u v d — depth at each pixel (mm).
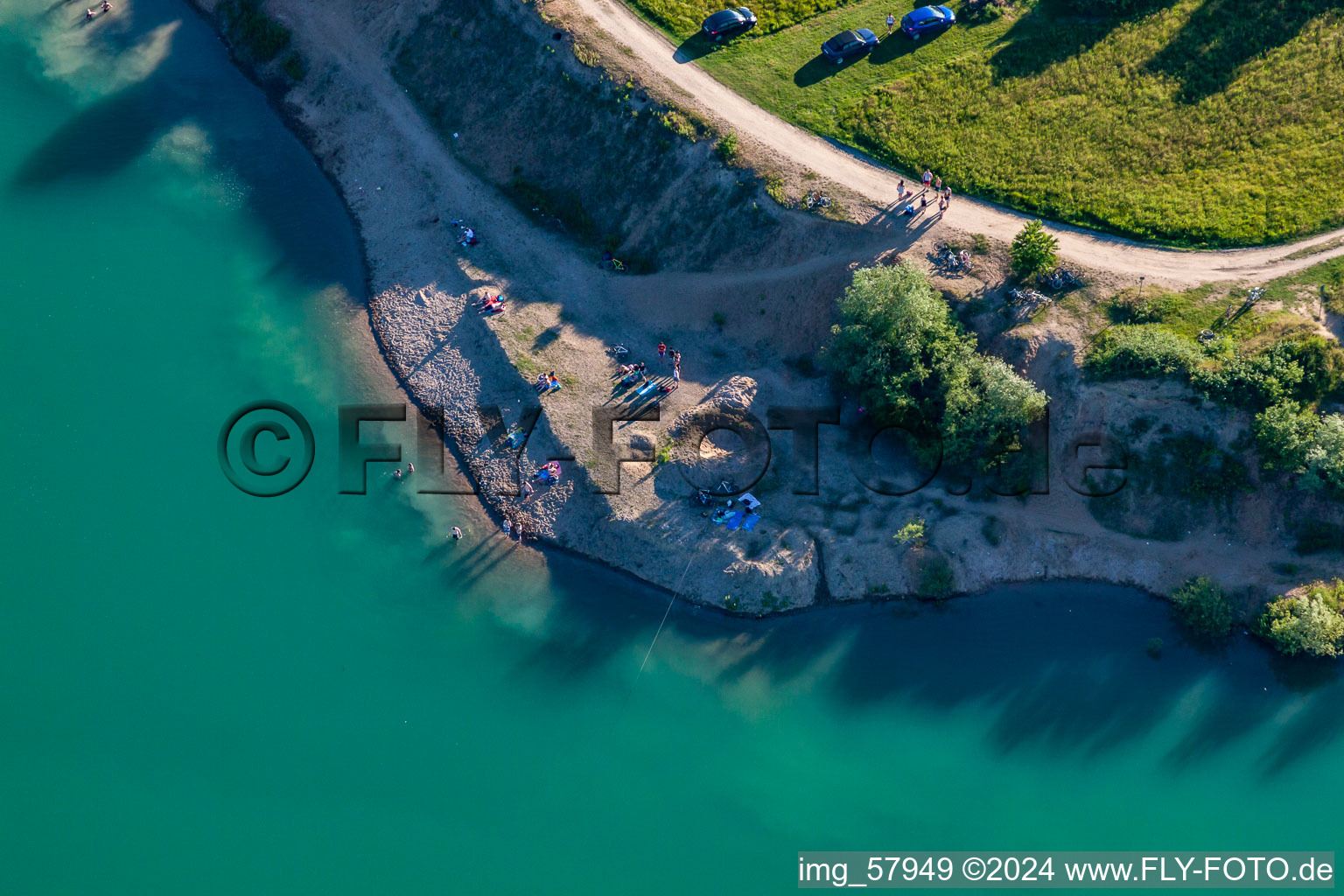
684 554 54938
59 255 64875
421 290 63312
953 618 54500
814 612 54781
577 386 59062
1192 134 61625
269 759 50469
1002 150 62406
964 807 49812
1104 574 54906
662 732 51844
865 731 51844
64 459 57406
